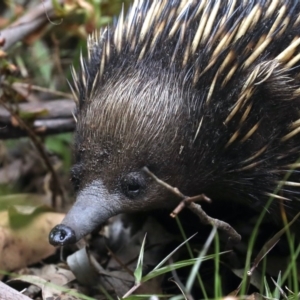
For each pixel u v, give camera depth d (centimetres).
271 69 635
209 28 637
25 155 1019
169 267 582
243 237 759
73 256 739
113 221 819
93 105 633
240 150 661
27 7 1072
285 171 674
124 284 738
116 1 993
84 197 620
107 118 621
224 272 745
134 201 631
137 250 783
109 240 802
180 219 758
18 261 762
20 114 866
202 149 650
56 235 589
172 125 627
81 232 600
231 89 646
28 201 862
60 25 960
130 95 625
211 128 648
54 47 1053
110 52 660
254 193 688
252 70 645
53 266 770
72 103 919
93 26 933
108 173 621
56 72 1067
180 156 639
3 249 753
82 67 692
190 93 637
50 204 925
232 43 638
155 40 645
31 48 1055
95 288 733
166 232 780
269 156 669
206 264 755
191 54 637
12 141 1017
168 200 652
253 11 640
